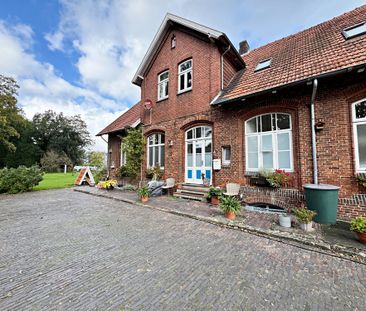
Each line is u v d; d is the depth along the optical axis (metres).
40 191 12.56
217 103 7.64
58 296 2.46
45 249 3.89
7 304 2.31
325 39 7.17
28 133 43.59
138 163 11.54
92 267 3.19
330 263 3.32
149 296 2.46
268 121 7.11
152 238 4.46
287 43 9.09
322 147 5.70
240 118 7.67
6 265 3.25
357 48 5.42
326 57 5.98
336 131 5.52
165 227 5.24
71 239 4.42
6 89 26.02
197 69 9.32
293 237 4.28
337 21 8.06
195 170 9.38
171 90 10.44
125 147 11.57
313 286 2.69
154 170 10.83
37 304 2.32
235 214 5.90
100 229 5.10
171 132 10.24
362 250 3.65
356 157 5.30
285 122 6.75
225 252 3.74
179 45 10.30
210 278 2.87
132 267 3.19
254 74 8.12
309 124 6.02
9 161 38.06
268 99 6.90
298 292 2.56
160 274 2.98
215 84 8.58
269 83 6.61
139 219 6.01
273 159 6.89
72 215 6.54
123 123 14.05
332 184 5.51
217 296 2.47
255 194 6.89
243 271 3.06
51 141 47.44
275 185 6.36
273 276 2.93
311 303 2.35
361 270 3.11
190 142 9.66
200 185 8.88
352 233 4.48
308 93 6.07
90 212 6.93
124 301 2.37
